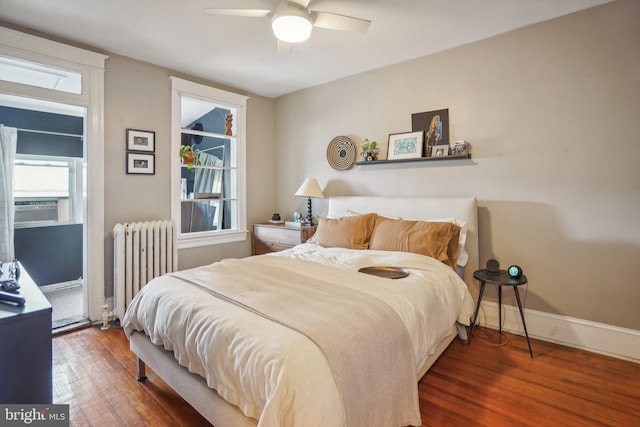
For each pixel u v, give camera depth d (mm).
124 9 2336
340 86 3762
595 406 1757
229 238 4023
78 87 2934
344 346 1228
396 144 3289
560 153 2484
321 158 3979
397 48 2971
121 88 3096
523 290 2672
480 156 2840
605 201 2326
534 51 2570
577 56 2402
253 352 1200
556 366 2180
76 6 2291
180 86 3508
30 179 4039
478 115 2840
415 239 2551
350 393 1164
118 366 2168
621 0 2240
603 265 2344
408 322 1592
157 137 3357
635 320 2244
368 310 1466
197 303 1569
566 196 2469
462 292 2293
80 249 4352
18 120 3906
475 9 2348
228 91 3977
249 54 3098
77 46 2828
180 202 3553
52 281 4121
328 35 2729
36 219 4086
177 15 2418
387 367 1354
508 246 2721
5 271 2049
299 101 4191
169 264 3289
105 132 2998
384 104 3404
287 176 4383
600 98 2328
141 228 3053
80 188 4379
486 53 2789
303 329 1249
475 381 1997
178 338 1544
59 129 4199
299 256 2547
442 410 1714
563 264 2494
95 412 1705
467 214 2764
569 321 2473
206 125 4594
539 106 2561
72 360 2246
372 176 3520
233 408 1308
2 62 2586
